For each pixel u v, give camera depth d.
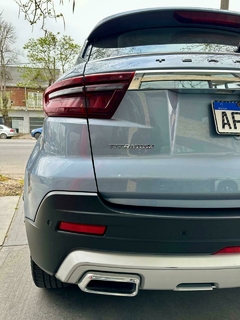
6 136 21.53
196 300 1.81
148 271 1.23
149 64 1.25
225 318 1.66
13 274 2.05
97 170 1.23
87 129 1.26
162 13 1.61
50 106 1.36
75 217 1.23
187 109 1.25
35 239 1.34
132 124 1.24
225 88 1.23
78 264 1.25
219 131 1.25
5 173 5.80
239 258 1.24
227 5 5.04
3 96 27.70
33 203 1.33
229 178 1.25
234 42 1.71
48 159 1.32
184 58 1.28
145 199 1.23
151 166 1.23
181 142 1.24
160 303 1.77
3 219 3.10
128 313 1.67
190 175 1.23
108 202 1.23
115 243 1.22
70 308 1.70
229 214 1.22
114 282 1.36
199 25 1.69
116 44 1.69
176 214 1.21
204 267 1.22
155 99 1.23
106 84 1.24
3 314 1.64
